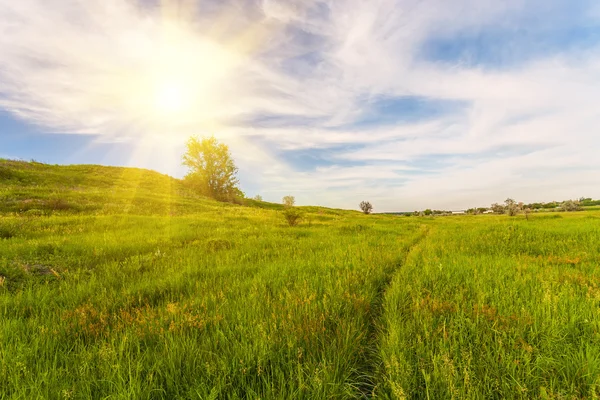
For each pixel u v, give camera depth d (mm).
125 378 2510
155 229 14633
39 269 6902
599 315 3461
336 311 3951
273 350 2961
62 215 18844
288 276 6074
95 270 7082
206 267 7348
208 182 53125
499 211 55438
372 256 8070
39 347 3166
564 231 12586
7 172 30391
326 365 2705
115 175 47375
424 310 3820
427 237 14695
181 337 3223
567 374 2527
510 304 3998
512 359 2680
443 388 2326
